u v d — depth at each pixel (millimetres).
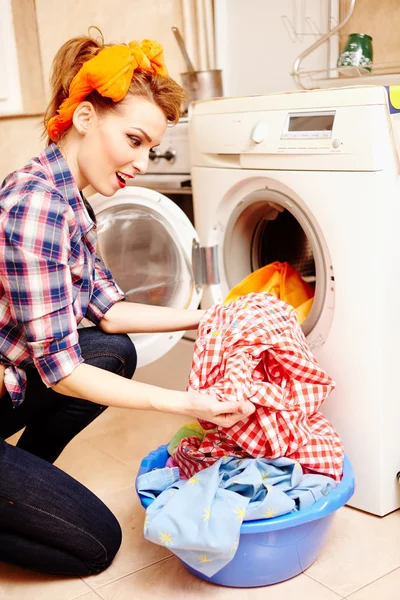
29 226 1185
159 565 1439
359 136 1436
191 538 1212
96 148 1295
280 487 1327
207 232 1888
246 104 1699
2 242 1187
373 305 1483
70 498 1339
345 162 1471
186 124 2141
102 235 1845
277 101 1629
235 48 2619
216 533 1217
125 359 1557
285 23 2385
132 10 2613
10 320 1291
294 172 1584
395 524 1548
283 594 1320
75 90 1265
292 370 1409
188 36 2660
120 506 1661
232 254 1873
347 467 1455
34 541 1366
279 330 1420
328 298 1579
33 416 1540
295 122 1589
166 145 2211
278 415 1352
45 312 1205
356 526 1543
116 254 1879
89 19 2518
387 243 1464
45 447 1574
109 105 1260
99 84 1228
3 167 2469
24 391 1367
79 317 1418
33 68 2420
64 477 1361
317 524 1338
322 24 2242
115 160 1294
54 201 1218
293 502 1280
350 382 1564
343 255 1515
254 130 1655
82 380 1244
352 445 1589
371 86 1438
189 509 1256
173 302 1859
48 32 2424
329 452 1406
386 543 1472
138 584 1378
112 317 1561
